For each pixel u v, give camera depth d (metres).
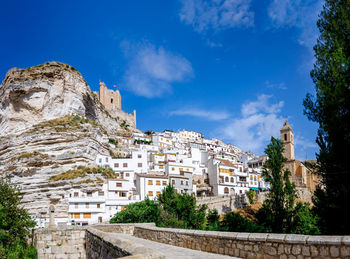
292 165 94.00
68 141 99.50
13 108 108.88
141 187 85.38
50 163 92.19
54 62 123.56
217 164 100.38
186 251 14.92
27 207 77.69
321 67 19.78
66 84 119.50
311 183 91.19
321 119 19.44
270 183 52.22
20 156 93.75
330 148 18.89
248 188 105.50
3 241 41.78
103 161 97.12
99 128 112.19
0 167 95.38
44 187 83.31
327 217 19.73
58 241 24.58
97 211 74.25
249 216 65.12
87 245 23.11
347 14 19.97
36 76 112.69
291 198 48.72
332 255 9.32
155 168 103.12
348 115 17.94
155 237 20.44
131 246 11.88
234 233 13.18
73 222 71.62
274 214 47.22
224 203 74.12
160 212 47.19
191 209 48.44
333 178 19.02
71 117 113.38
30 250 25.61
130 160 97.94
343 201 18.34
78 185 81.06
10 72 115.19
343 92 17.81
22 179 86.38
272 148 54.34
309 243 9.97
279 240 10.91
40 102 110.38
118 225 26.16
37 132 101.19
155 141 150.88
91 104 139.12
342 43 19.58
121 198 79.69
